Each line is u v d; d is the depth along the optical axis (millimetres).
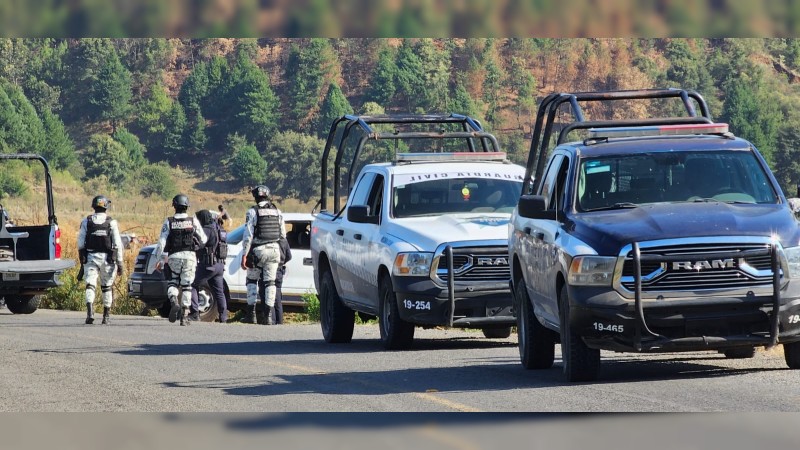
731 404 30453
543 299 38500
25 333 59250
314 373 40750
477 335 58062
